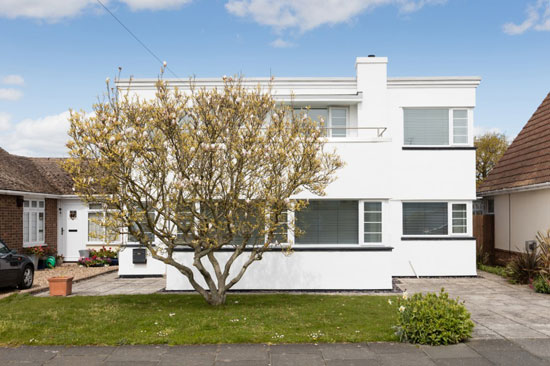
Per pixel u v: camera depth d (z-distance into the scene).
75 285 13.77
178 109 8.80
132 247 15.38
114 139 8.33
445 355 6.61
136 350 6.84
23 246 17.23
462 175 15.13
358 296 11.54
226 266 10.19
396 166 15.17
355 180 12.77
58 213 19.80
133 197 9.47
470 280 14.35
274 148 9.53
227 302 10.54
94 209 19.77
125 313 9.09
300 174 9.54
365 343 7.17
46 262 17.95
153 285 13.71
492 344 7.13
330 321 8.41
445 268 15.02
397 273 15.08
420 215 15.27
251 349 6.87
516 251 16.52
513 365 6.20
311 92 15.23
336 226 12.86
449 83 15.25
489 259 18.44
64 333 7.56
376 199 12.80
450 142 15.30
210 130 9.00
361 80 15.06
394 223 15.12
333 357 6.53
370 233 12.84
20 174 18.97
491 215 18.58
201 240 9.55
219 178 9.22
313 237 12.82
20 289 12.74
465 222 15.23
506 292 12.11
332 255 12.57
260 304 10.25
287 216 12.58
